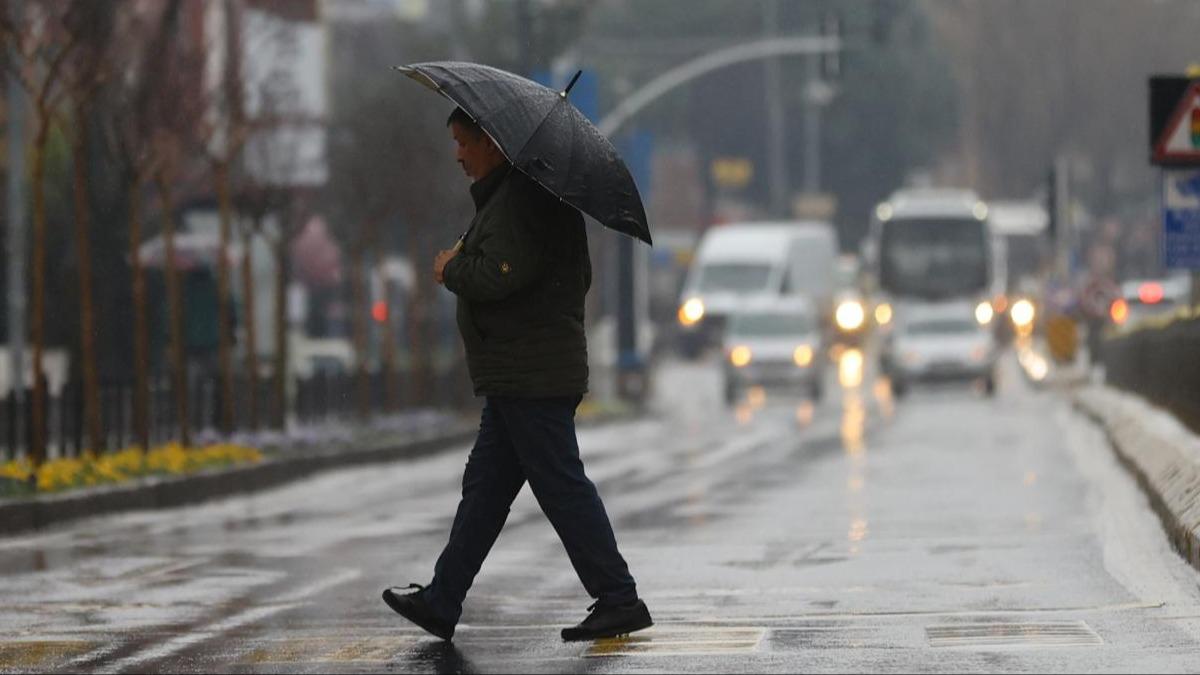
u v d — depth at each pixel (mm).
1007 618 26453
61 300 83000
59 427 55219
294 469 62469
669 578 32219
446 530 43344
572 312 24047
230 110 65188
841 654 23344
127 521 46625
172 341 61219
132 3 58625
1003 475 57094
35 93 50812
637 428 95938
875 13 109500
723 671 22203
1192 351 49938
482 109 23797
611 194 24016
